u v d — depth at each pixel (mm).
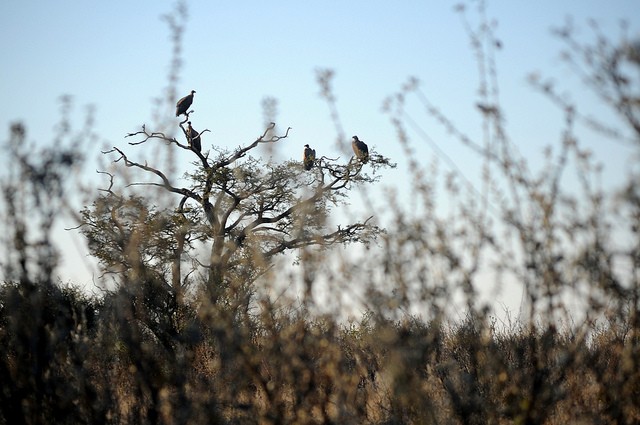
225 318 11836
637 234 9586
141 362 12562
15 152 12375
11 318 12734
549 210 10102
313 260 11469
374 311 11023
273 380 11812
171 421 11922
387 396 11750
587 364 11172
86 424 12539
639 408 10969
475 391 11438
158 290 13172
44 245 12461
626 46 8852
